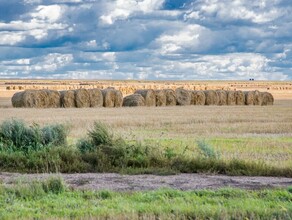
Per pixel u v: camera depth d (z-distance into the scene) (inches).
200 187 493.4
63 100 2178.9
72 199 425.1
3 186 464.8
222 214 367.2
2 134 713.0
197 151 711.7
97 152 643.5
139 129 1170.0
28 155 640.4
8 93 3784.5
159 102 2415.1
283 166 608.4
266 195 438.0
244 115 1688.0
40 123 1254.3
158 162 625.0
